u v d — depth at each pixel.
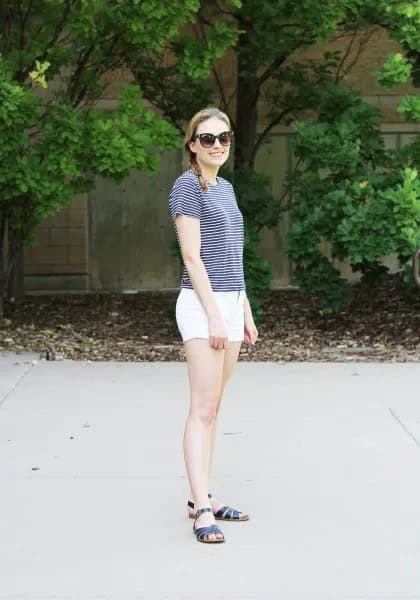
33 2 11.00
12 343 10.89
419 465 6.48
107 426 7.46
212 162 5.19
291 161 14.97
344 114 11.36
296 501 5.79
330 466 6.46
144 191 14.98
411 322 11.80
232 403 8.23
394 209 10.31
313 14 10.89
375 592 4.52
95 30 10.28
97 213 14.98
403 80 10.53
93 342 11.09
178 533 5.28
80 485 6.07
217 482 6.14
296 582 4.63
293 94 12.94
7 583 4.63
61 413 7.86
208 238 5.19
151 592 4.52
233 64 14.50
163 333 11.72
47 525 5.39
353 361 10.17
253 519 5.49
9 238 12.21
